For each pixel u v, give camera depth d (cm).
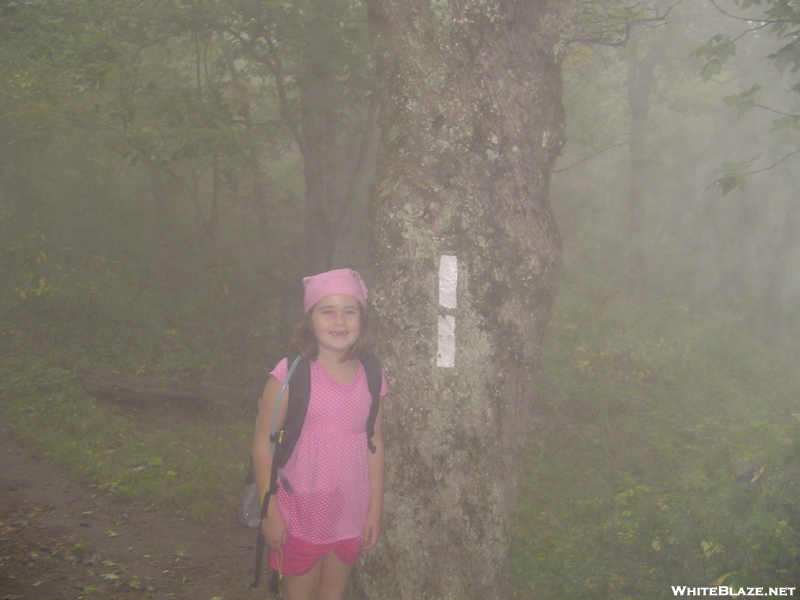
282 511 302
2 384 877
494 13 352
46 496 587
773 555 328
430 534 349
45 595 402
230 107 1229
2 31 1044
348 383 305
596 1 730
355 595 367
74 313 1202
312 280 308
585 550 407
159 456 722
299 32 1173
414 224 344
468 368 344
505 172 352
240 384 1103
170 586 441
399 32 360
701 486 384
